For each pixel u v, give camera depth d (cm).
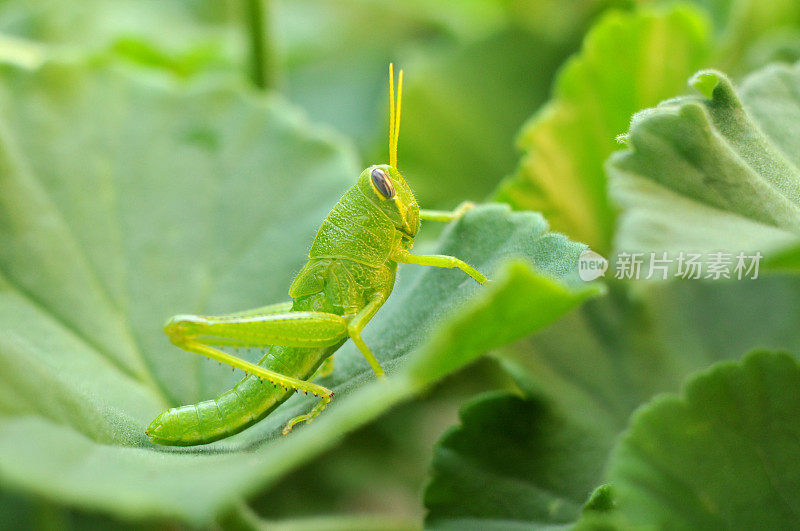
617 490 16
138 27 28
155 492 14
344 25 30
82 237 18
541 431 17
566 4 25
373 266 17
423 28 30
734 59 21
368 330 17
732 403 16
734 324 18
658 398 16
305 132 19
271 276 18
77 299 18
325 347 17
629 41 19
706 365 18
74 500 14
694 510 16
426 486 17
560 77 19
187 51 23
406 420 21
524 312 15
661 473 16
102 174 19
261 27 21
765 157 16
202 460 15
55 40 26
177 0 31
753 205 15
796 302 18
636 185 15
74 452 15
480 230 17
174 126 19
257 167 19
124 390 17
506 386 19
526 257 16
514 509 17
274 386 16
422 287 17
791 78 17
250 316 16
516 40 24
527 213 17
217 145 19
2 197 18
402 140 23
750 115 16
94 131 19
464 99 23
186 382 17
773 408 16
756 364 16
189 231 19
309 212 19
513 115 23
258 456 15
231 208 19
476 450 17
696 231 15
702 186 15
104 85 19
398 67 27
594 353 18
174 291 18
